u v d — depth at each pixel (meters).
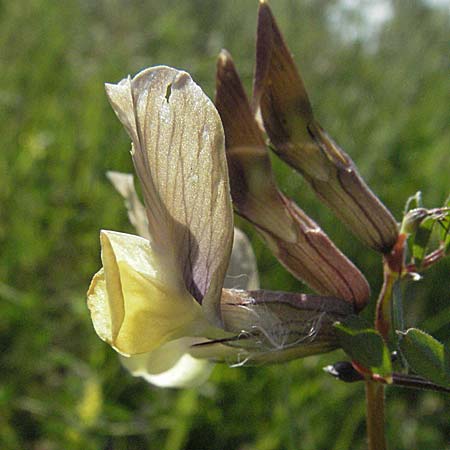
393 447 0.19
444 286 0.22
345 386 0.19
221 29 0.38
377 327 0.12
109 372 0.18
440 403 0.20
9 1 0.32
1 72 0.28
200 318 0.11
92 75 0.29
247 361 0.11
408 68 0.36
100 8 0.36
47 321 0.20
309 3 0.40
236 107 0.11
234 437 0.18
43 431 0.18
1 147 0.24
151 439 0.18
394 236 0.12
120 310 0.10
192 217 0.10
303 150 0.12
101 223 0.23
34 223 0.22
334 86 0.34
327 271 0.12
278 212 0.12
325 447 0.18
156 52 0.34
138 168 0.10
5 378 0.19
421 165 0.27
